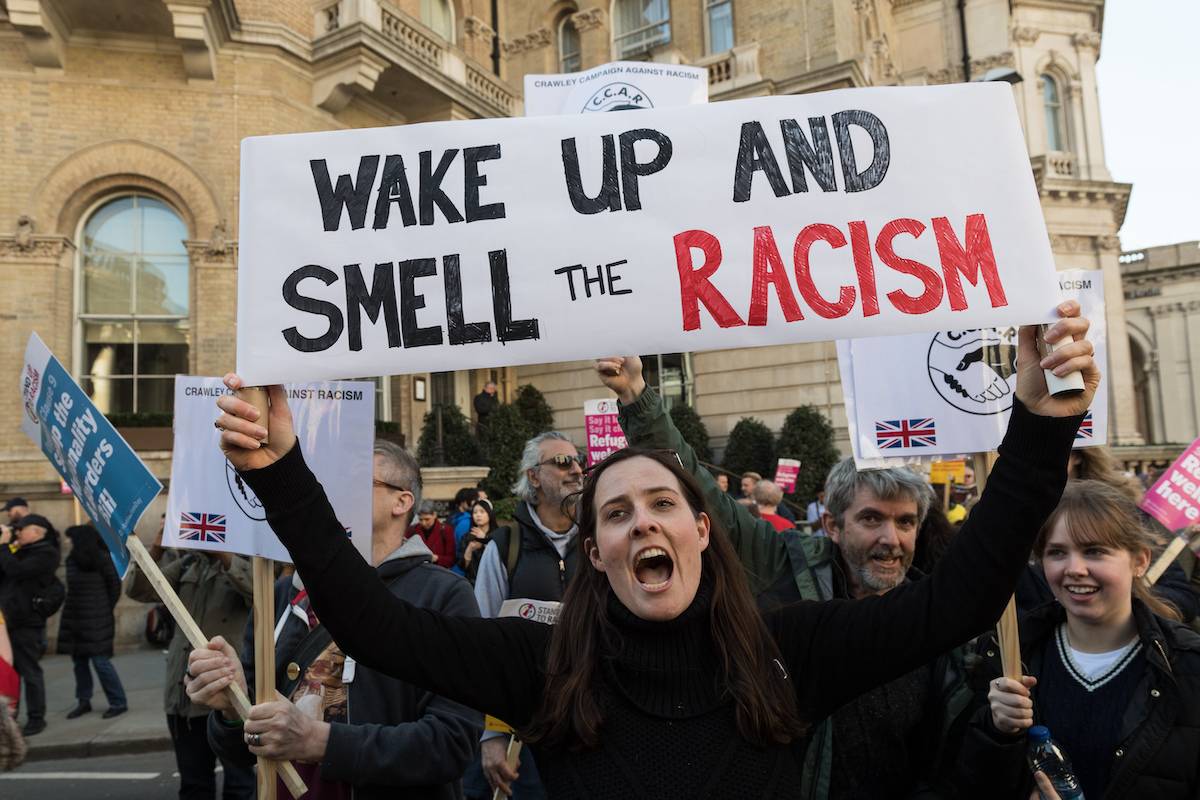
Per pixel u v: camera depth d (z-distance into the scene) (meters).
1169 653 2.09
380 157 2.04
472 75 15.26
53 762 6.49
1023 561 1.57
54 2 11.09
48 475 10.77
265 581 2.25
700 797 1.48
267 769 2.02
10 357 10.98
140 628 10.56
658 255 2.00
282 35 12.37
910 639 1.60
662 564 1.67
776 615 1.77
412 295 1.99
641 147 2.04
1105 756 2.10
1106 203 24.42
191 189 11.86
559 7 19.19
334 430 2.49
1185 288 33.09
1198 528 3.36
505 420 14.92
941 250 1.94
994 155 1.98
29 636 6.96
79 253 11.73
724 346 1.96
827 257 1.97
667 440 2.74
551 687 1.63
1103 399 2.75
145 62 11.85
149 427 11.26
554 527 3.74
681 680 1.60
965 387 2.60
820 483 13.99
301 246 2.00
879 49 20.02
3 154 11.26
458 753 2.20
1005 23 23.02
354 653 1.62
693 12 17.44
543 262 2.00
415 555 2.58
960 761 2.13
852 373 2.71
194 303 11.79
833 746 2.23
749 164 2.02
